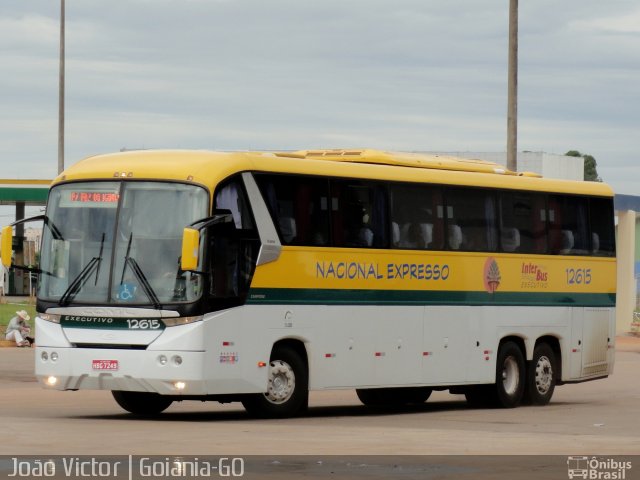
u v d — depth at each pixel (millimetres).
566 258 31250
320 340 25344
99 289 23547
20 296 85188
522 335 30078
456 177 28453
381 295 26562
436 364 27844
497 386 29609
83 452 17750
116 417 24781
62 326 23812
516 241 29906
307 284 25062
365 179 26375
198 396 25094
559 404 31422
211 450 18188
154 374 23031
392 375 26844
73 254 23938
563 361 31406
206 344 23125
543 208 30719
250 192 24078
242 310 23797
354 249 26000
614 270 32656
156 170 23688
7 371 37719
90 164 24469
